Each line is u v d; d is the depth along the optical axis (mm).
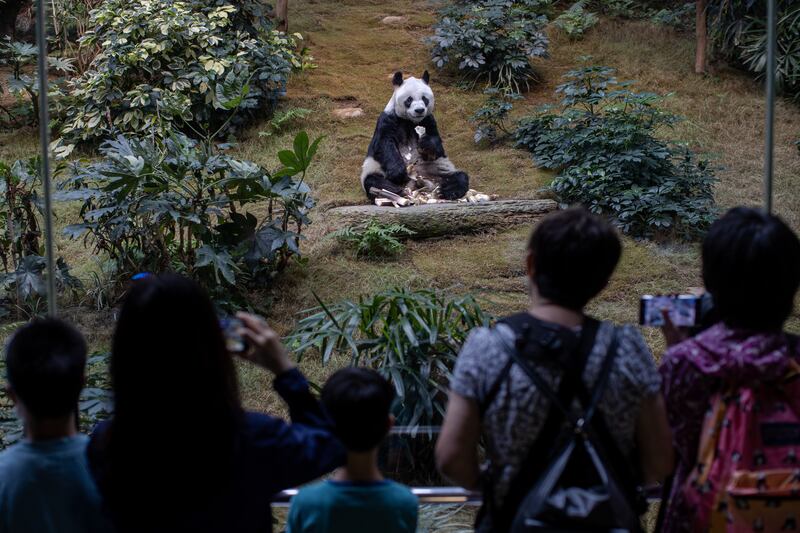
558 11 13891
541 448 2229
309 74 11844
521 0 13344
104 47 10234
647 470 2357
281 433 2332
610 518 2158
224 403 2197
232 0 10891
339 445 2400
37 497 2344
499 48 11625
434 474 4312
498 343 2264
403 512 2467
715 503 2330
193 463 2158
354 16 13984
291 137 10336
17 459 2365
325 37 13039
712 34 12305
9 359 2367
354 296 7238
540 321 2283
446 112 11164
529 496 2205
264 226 7625
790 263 2359
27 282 6961
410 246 8156
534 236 2375
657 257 7840
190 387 2141
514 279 7551
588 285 2301
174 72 10219
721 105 11219
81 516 2381
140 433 2145
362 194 9156
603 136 9016
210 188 7176
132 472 2156
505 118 10914
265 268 7414
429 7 14328
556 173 9531
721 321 2506
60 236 8445
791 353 2418
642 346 2322
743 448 2318
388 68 12242
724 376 2338
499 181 9445
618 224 8367
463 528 3969
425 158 9219
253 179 7016
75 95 10086
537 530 2164
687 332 2662
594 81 11719
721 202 8906
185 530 2213
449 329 4691
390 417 2518
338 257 7898
